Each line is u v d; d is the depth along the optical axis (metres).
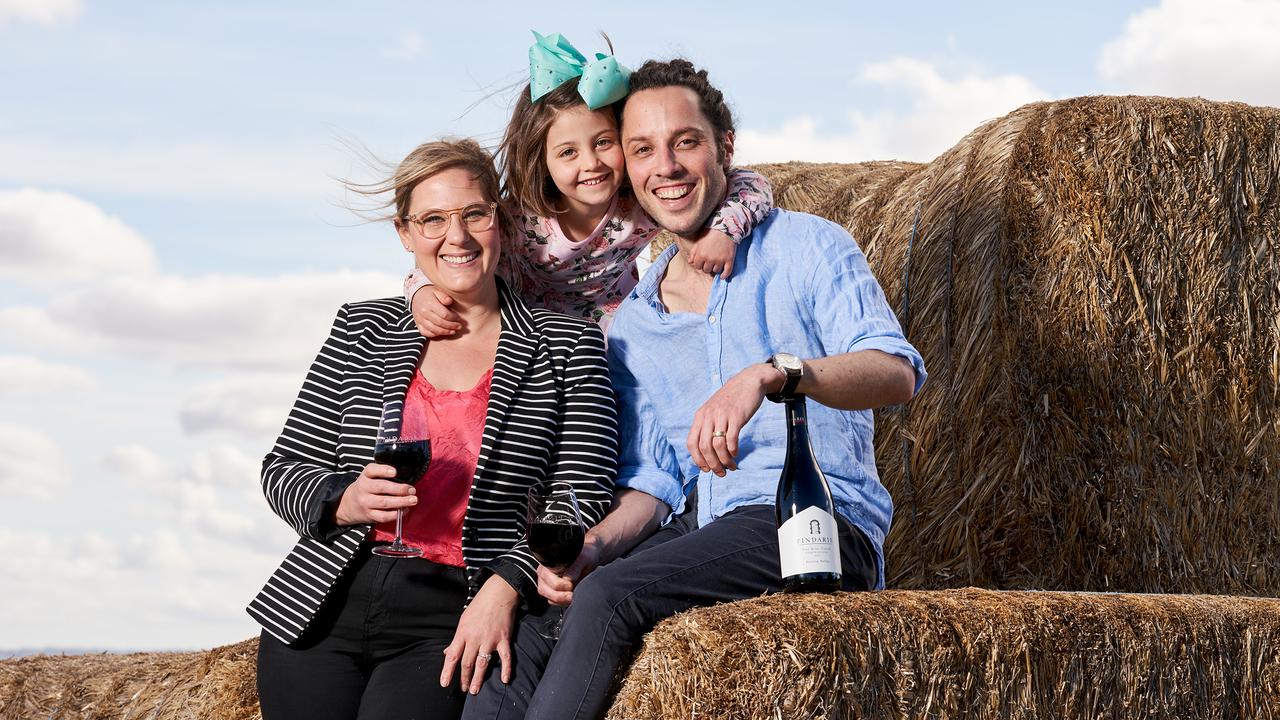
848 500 2.68
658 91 2.89
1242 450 3.90
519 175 3.41
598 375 2.91
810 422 2.72
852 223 4.55
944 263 4.07
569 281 3.56
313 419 2.92
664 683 2.04
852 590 2.65
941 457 3.90
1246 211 4.00
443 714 2.52
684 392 2.92
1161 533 3.77
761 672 2.02
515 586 2.53
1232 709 2.78
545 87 3.34
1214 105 4.12
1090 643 2.49
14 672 3.70
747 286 2.85
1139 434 3.80
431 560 2.72
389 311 3.05
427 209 2.88
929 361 4.01
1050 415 3.79
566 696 2.23
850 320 2.70
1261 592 3.85
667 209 2.89
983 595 2.50
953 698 2.24
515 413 2.83
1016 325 3.86
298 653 2.69
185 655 3.76
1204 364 3.89
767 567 2.49
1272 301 4.00
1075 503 3.75
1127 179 3.90
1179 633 2.66
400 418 2.69
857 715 2.09
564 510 2.47
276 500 2.78
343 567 2.68
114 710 3.40
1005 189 3.97
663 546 2.45
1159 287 3.89
